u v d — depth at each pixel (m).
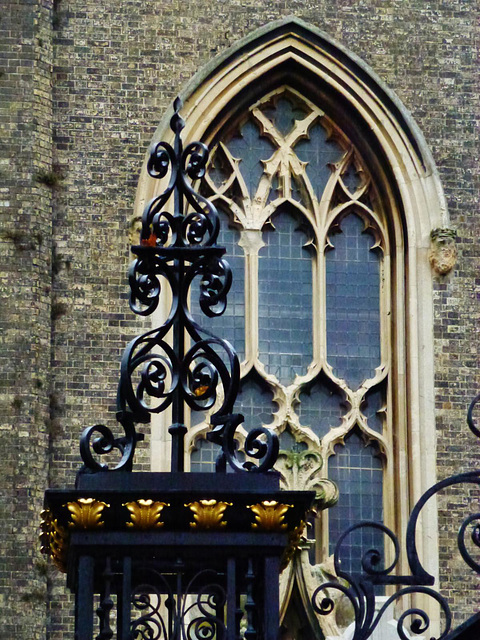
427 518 34.03
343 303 36.00
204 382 17.16
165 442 33.53
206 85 35.72
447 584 33.69
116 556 15.77
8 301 33.62
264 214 36.22
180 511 15.71
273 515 15.68
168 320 16.81
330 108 36.53
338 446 35.25
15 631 31.95
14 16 35.28
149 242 17.17
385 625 32.88
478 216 35.97
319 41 36.22
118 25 35.78
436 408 34.78
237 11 36.12
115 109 35.38
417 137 36.06
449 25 36.78
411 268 35.59
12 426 32.97
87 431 16.03
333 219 36.28
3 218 34.12
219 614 16.61
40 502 32.72
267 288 35.97
